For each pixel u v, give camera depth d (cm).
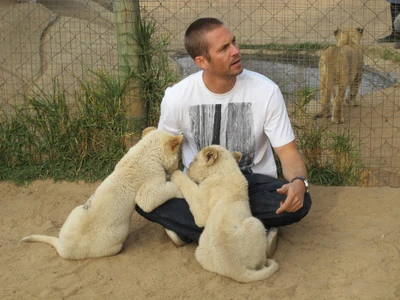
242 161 232
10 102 365
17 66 394
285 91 356
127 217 222
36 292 205
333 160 307
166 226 228
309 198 222
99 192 221
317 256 226
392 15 536
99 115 305
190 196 215
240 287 203
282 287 202
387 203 273
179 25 506
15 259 229
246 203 212
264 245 208
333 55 416
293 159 222
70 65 390
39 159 319
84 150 312
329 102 414
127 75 300
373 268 214
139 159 220
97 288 207
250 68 407
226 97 221
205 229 212
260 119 223
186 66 436
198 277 211
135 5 296
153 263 223
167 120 229
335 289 201
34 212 277
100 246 221
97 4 484
